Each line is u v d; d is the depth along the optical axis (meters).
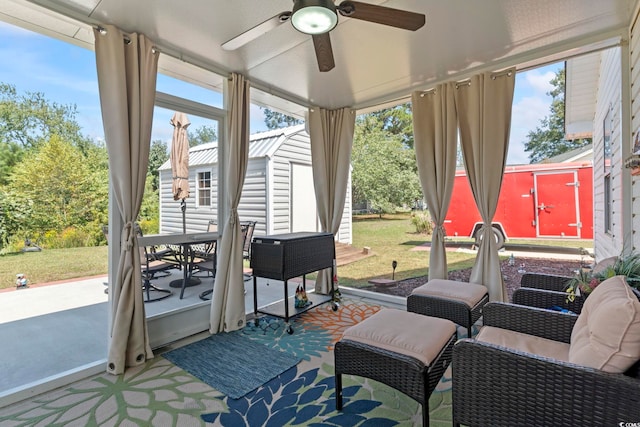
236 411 1.93
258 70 3.29
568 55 2.89
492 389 1.40
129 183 2.49
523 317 1.96
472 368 1.45
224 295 3.24
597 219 4.87
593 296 1.60
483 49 2.88
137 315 2.53
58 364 2.55
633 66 2.43
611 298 1.37
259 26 1.89
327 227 4.46
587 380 1.19
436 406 1.97
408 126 9.77
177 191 3.15
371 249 7.63
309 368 2.46
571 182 5.34
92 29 2.38
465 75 3.38
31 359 2.63
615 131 3.31
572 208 5.32
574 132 6.09
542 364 1.28
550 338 1.85
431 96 3.64
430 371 1.66
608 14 2.39
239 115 3.34
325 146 4.46
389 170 9.44
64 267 4.30
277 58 3.02
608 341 1.23
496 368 1.39
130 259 2.50
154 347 2.83
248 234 5.93
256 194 6.39
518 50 2.90
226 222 3.29
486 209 3.20
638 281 1.78
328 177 4.47
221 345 2.89
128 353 2.48
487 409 1.41
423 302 2.73
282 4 2.20
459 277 5.44
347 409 1.95
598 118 4.69
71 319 3.55
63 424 1.82
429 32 2.57
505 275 5.32
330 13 1.67
